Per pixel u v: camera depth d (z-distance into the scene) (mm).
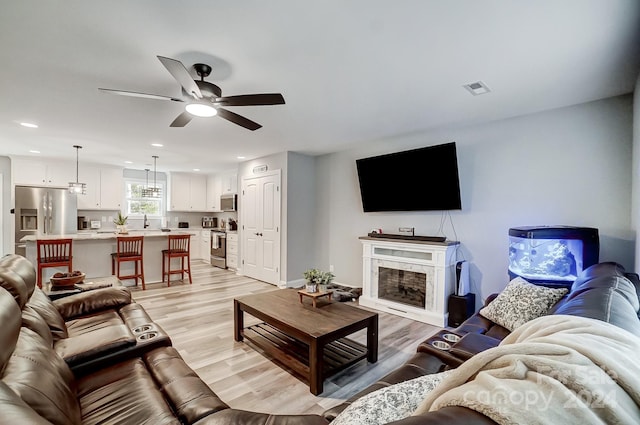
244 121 2680
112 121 3527
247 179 6164
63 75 2375
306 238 5547
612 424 467
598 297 1190
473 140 3654
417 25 1747
